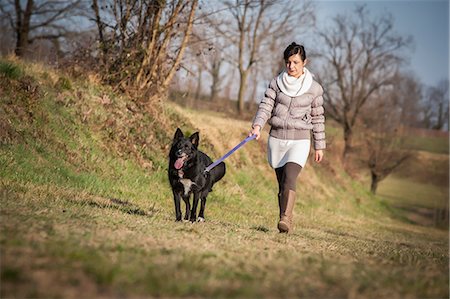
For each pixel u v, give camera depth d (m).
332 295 2.97
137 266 3.18
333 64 41.75
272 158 6.53
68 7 25.02
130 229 5.00
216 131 17.98
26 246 3.46
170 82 15.00
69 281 2.73
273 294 2.85
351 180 28.41
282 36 37.12
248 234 6.05
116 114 13.16
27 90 11.21
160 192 11.66
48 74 12.59
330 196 22.08
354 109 42.56
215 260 3.74
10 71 11.39
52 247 3.46
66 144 10.99
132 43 13.89
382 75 42.78
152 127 13.91
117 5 13.84
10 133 9.92
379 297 3.06
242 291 2.81
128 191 10.68
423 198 51.59
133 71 14.10
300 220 13.45
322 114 6.53
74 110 12.09
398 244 9.93
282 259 4.03
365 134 42.50
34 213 5.16
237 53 37.38
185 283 2.86
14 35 27.45
